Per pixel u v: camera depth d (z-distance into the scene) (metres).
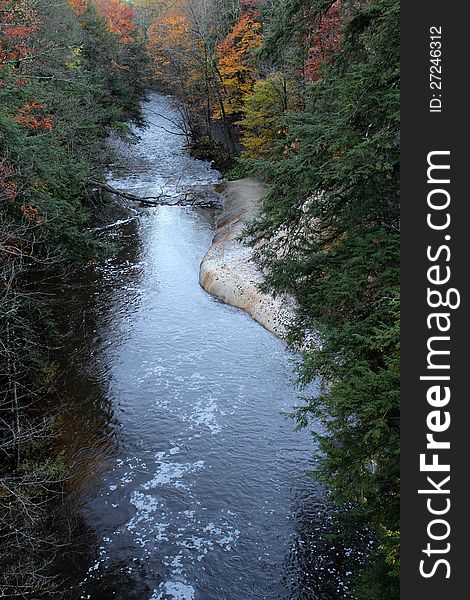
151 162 37.38
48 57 18.19
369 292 7.98
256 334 16.56
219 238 23.47
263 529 10.05
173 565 9.39
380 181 8.38
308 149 9.11
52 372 14.42
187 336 16.47
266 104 28.52
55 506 10.52
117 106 35.78
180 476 11.27
